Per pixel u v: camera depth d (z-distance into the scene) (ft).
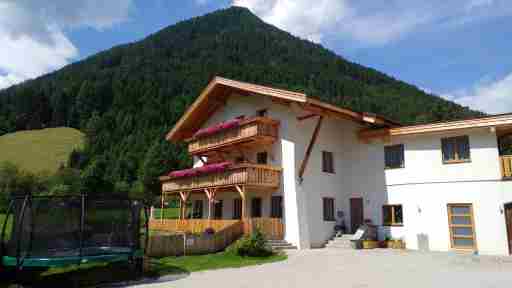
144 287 35.01
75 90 413.39
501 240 59.52
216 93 87.71
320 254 58.59
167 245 53.62
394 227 70.74
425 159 68.64
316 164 74.28
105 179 222.89
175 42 570.87
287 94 67.77
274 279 38.34
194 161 101.45
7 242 38.40
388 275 39.86
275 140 75.66
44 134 352.69
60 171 216.54
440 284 34.60
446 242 64.59
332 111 70.59
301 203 69.82
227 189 77.87
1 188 184.44
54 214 36.86
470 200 63.16
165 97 379.55
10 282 37.60
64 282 38.04
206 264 48.14
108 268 43.50
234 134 78.48
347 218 77.36
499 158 61.21
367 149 76.54
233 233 62.85
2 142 326.03
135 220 40.29
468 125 62.64
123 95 388.98
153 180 234.58
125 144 310.04
